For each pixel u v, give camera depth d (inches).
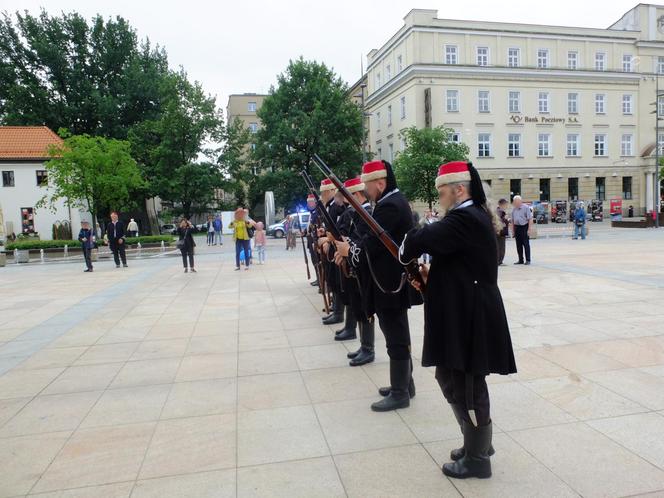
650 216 1113.4
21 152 1336.1
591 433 124.2
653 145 1578.5
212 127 1577.3
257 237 603.8
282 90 1526.8
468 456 106.6
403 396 144.2
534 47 1485.0
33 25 1599.4
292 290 371.6
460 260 100.7
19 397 165.0
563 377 162.4
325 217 175.2
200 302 333.4
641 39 1566.2
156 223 1952.5
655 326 220.2
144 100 1665.8
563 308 263.4
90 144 1107.9
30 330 265.0
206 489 106.3
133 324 271.3
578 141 1535.4
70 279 509.7
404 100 1494.8
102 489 107.7
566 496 98.6
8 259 886.4
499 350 100.0
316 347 212.4
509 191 1487.5
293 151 1494.8
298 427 134.8
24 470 117.0
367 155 1520.7
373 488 104.3
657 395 145.9
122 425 140.5
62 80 1612.9
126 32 1692.9
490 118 1457.9
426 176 1192.2
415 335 225.0
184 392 164.7
